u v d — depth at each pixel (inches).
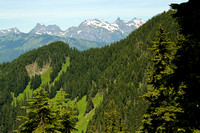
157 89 643.5
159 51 681.0
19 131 642.8
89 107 6309.1
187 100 371.9
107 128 2343.8
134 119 4311.0
